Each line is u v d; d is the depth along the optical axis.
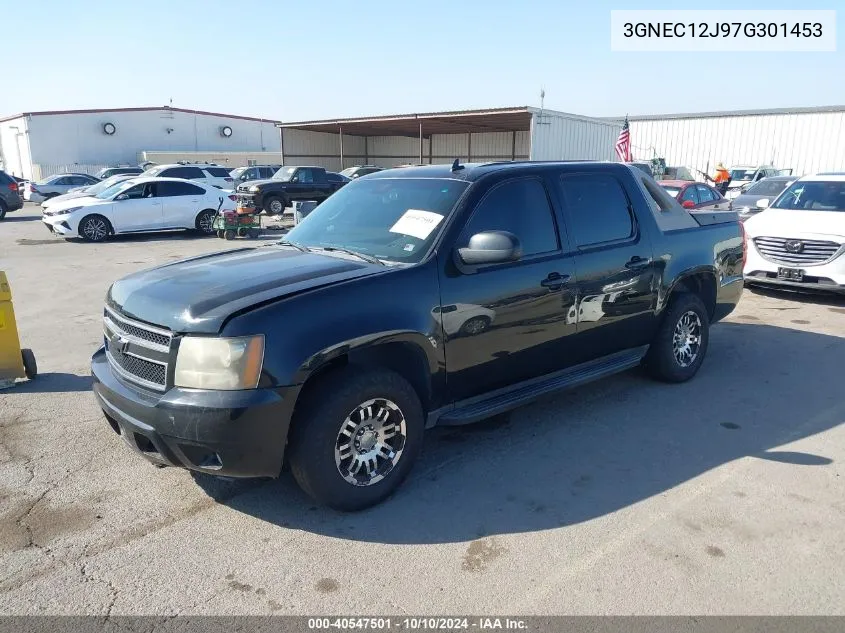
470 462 4.22
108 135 52.22
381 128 36.12
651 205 5.27
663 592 2.93
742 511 3.61
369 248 4.11
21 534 3.39
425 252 3.85
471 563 3.16
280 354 3.20
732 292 6.16
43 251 14.83
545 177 4.54
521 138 36.78
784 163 32.34
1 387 5.57
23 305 8.98
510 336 4.18
